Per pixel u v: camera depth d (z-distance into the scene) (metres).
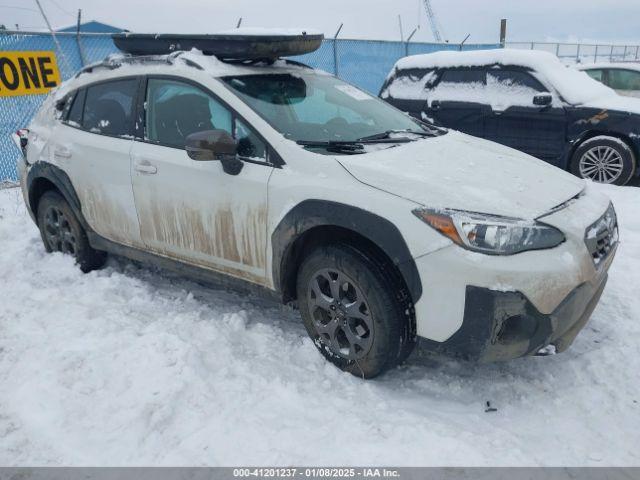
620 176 7.00
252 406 2.83
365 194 2.83
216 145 3.12
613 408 2.79
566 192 3.09
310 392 2.96
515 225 2.60
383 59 13.19
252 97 3.47
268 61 4.01
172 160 3.58
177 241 3.71
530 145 7.58
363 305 2.89
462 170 3.08
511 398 2.91
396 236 2.71
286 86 3.77
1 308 3.90
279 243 3.13
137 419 2.71
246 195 3.23
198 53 3.77
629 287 4.16
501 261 2.54
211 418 2.73
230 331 3.54
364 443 2.55
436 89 8.27
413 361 3.28
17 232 5.68
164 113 3.74
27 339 3.45
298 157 3.10
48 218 4.77
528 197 2.87
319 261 3.03
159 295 4.16
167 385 2.92
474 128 7.97
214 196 3.38
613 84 11.74
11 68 7.75
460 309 2.60
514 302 2.54
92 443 2.59
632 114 6.84
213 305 4.00
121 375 3.04
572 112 7.16
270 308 3.96
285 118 3.40
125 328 3.58
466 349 2.66
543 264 2.58
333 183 2.94
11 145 7.93
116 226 4.09
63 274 4.50
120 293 4.19
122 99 4.03
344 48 12.31
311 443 2.55
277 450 2.52
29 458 2.52
